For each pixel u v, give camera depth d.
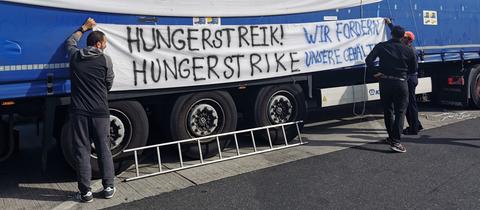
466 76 10.31
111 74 5.11
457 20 9.85
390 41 7.00
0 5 4.91
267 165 6.27
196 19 6.23
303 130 8.45
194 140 6.36
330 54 7.59
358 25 7.93
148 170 6.16
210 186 5.47
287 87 7.34
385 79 6.92
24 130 7.94
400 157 6.55
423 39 9.14
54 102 5.45
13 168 6.32
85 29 5.33
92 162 5.71
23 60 5.07
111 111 5.84
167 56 6.05
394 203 4.83
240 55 6.65
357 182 5.50
